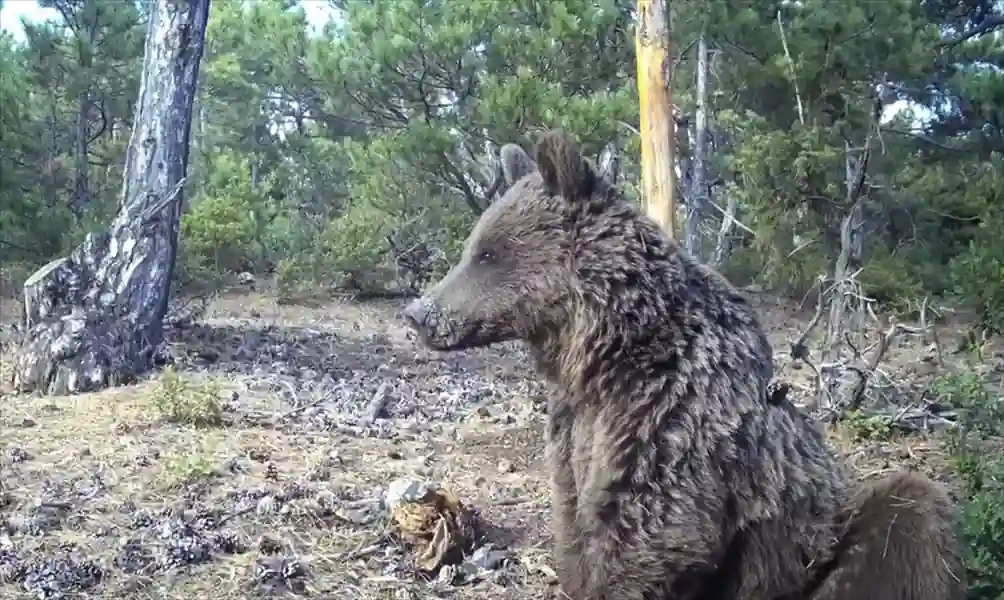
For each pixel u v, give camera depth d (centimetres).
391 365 580
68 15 1028
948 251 888
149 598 245
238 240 970
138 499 308
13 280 838
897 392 484
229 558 268
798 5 793
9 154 897
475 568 266
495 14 783
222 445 370
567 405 209
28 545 271
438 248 960
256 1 1188
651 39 408
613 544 196
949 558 205
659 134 412
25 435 384
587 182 202
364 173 1013
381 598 251
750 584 201
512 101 689
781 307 821
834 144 718
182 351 564
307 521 292
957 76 988
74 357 480
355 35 870
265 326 707
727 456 193
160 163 537
